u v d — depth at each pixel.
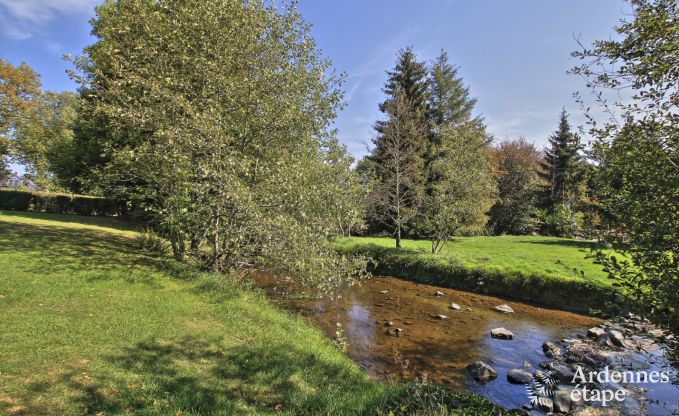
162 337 6.30
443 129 26.19
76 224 18.12
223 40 10.27
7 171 46.28
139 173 11.41
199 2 10.20
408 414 4.02
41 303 6.89
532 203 32.28
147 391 4.61
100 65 15.81
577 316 11.03
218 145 9.24
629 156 3.32
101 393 4.44
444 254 17.27
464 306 12.01
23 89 27.81
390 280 15.87
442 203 18.12
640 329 3.31
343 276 10.54
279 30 10.82
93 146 19.61
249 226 9.66
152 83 10.04
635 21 3.38
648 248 3.09
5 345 5.22
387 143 22.45
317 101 11.27
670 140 3.19
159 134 9.33
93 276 8.79
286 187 9.01
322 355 6.61
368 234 28.67
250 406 4.67
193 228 11.04
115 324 6.48
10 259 9.23
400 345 8.60
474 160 19.42
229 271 11.85
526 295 12.81
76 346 5.52
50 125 30.69
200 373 5.33
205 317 7.50
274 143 11.19
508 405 6.09
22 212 21.61
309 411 4.66
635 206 3.17
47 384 4.47
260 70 10.50
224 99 10.65
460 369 7.46
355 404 4.55
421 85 30.36
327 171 11.35
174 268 10.75
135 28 11.60
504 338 9.19
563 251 17.62
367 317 10.62
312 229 9.35
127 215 25.36
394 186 21.50
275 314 8.51
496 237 25.52
